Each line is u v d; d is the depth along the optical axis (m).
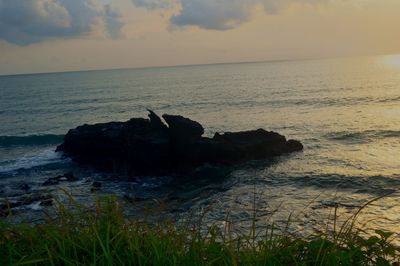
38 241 4.21
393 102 72.25
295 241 4.31
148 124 32.47
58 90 169.25
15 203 19.84
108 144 32.69
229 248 4.09
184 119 30.80
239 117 64.69
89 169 32.31
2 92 175.38
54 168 33.28
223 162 29.78
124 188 26.06
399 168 27.41
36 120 76.12
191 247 4.14
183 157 29.61
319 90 105.25
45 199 20.88
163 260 3.85
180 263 3.93
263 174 27.17
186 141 29.67
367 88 104.12
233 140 32.06
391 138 39.03
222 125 57.34
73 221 4.74
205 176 27.86
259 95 100.44
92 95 131.62
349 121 52.19
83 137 34.62
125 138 31.72
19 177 30.67
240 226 13.81
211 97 103.56
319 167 28.42
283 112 67.38
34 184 27.89
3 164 35.78
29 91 172.38
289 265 4.05
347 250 4.22
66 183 27.47
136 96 120.19
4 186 27.69
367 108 65.81
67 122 72.06
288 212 17.92
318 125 50.44
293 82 144.50
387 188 22.69
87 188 25.88
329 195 21.67
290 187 23.84
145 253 4.07
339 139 40.00
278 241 4.41
